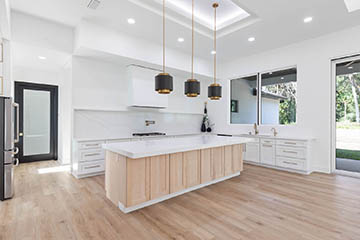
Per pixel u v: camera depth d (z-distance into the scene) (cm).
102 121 460
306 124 448
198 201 276
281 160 443
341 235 194
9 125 285
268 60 519
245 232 200
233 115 619
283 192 309
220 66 640
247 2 303
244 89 591
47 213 239
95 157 399
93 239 189
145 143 297
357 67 395
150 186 257
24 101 508
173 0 329
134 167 241
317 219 225
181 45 482
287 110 498
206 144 298
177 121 614
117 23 373
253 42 463
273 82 527
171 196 290
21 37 342
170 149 251
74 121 416
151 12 334
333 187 330
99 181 363
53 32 375
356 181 362
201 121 690
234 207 257
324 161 421
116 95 474
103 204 265
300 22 365
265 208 254
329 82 415
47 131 542
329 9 322
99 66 446
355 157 395
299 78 461
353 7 327
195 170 314
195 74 576
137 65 473
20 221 220
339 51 401
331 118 419
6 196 278
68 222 219
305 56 451
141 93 472
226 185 343
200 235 195
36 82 519
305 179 376
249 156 508
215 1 331
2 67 316
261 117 549
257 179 377
